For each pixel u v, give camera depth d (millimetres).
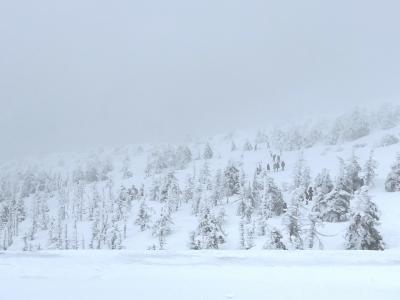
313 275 12891
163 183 87938
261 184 68938
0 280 12672
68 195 110812
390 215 53719
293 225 41594
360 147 115438
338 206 54219
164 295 11008
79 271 13688
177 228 65125
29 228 84125
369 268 13672
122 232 70750
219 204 76375
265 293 11094
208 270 13648
